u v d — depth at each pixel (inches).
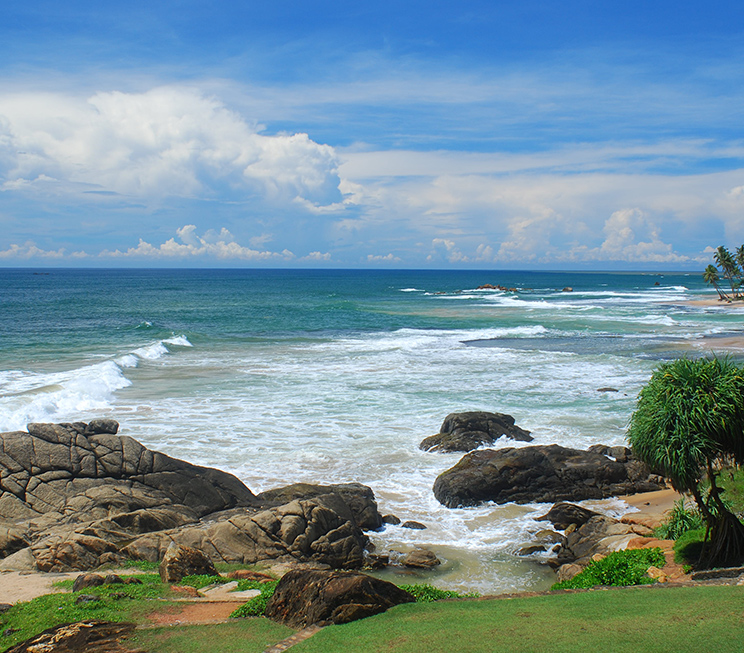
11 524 569.0
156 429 951.6
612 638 293.0
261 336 2105.1
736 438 434.0
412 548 611.5
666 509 683.4
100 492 621.6
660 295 4960.6
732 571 400.8
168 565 466.0
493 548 614.5
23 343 1797.5
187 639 332.8
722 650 272.8
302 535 569.0
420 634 311.3
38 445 667.4
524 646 289.7
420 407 1113.4
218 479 697.0
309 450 875.4
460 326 2481.5
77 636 337.4
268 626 350.6
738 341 1982.0
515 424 1007.0
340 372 1433.3
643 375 1414.9
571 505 682.8
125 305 3363.7
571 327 2434.8
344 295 4926.2
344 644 306.3
